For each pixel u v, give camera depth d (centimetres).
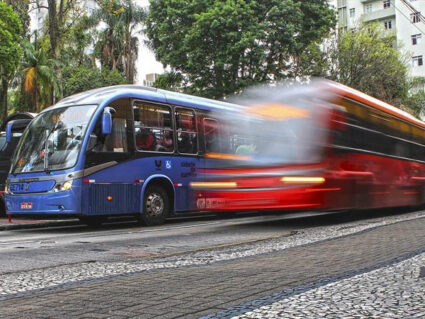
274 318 351
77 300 429
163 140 1312
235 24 2569
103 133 1135
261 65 2661
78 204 1114
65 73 4078
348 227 1068
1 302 430
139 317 368
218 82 2745
